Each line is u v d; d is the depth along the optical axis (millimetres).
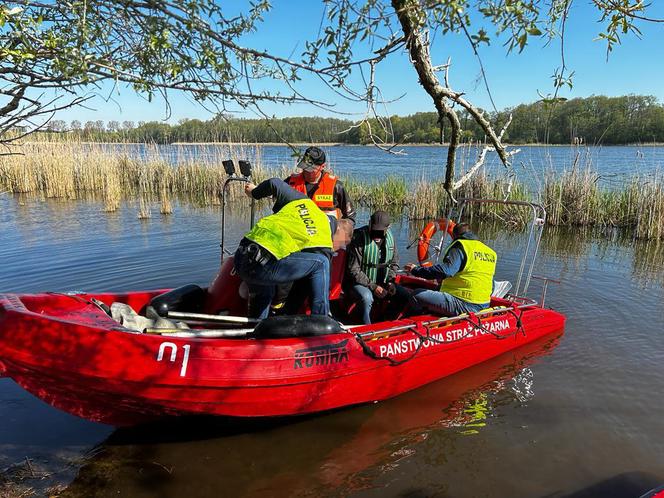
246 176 4766
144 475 3623
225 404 3910
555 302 7230
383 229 5020
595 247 11008
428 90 2455
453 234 5680
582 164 14812
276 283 4293
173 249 9930
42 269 8406
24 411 4406
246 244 4258
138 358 3660
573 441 4027
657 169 13344
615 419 4320
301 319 4289
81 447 3945
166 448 3973
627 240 11812
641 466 3721
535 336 5949
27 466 3664
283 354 4020
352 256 5109
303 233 4266
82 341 3633
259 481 3590
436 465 3766
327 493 3465
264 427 4297
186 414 4023
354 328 4656
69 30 2258
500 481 3576
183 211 15297
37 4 2102
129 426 4184
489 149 2764
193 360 3762
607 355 5539
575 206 13594
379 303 5883
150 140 21062
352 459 3852
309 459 3854
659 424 4234
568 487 3506
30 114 2240
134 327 4359
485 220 14461
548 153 14484
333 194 5395
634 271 8938
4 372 3748
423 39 2219
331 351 4254
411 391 4934
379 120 2299
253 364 3900
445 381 5133
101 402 3844
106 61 2205
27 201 17000
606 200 13719
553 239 11930
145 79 2229
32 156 19547
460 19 1887
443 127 2668
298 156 2525
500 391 4871
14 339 3615
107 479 3557
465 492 3467
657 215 11945
